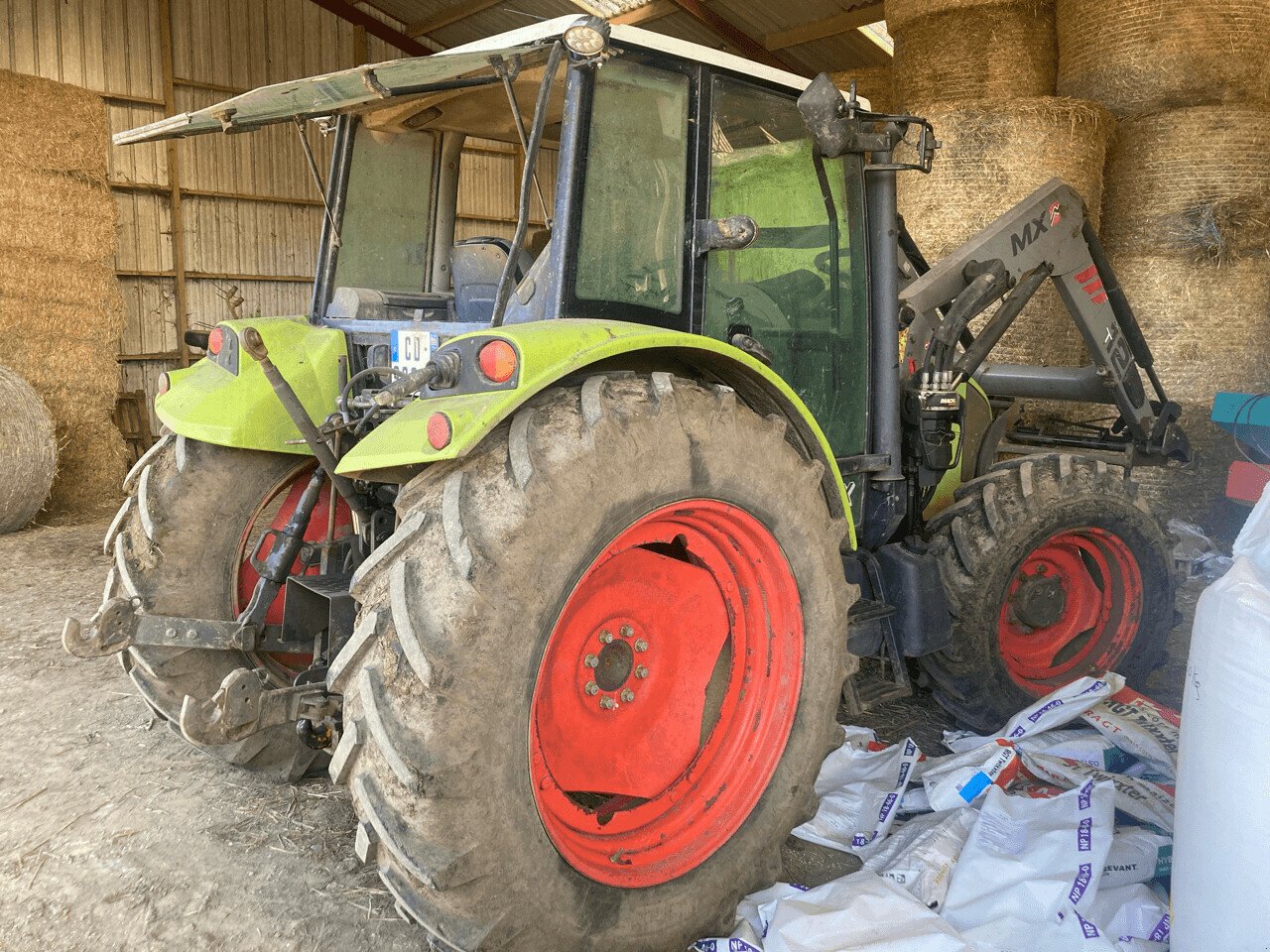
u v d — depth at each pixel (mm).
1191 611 4270
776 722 2096
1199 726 1664
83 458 7250
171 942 1962
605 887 1786
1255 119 5145
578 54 1781
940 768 2459
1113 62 5355
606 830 1925
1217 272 5293
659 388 1828
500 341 1670
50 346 6996
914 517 3006
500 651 1582
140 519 2426
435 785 1521
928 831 2191
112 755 2816
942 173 5090
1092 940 1803
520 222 1910
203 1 8672
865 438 2748
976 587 2885
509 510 1613
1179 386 5398
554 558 1644
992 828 2100
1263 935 1504
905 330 3029
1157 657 3330
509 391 1651
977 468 3717
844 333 2652
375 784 1571
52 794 2574
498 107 2584
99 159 7262
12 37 7617
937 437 2846
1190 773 1682
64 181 7000
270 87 2076
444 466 1718
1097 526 3090
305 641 2395
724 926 1978
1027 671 3197
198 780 2666
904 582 2740
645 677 2070
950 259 3033
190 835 2377
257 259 9289
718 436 1902
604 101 1984
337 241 2752
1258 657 1555
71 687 3334
